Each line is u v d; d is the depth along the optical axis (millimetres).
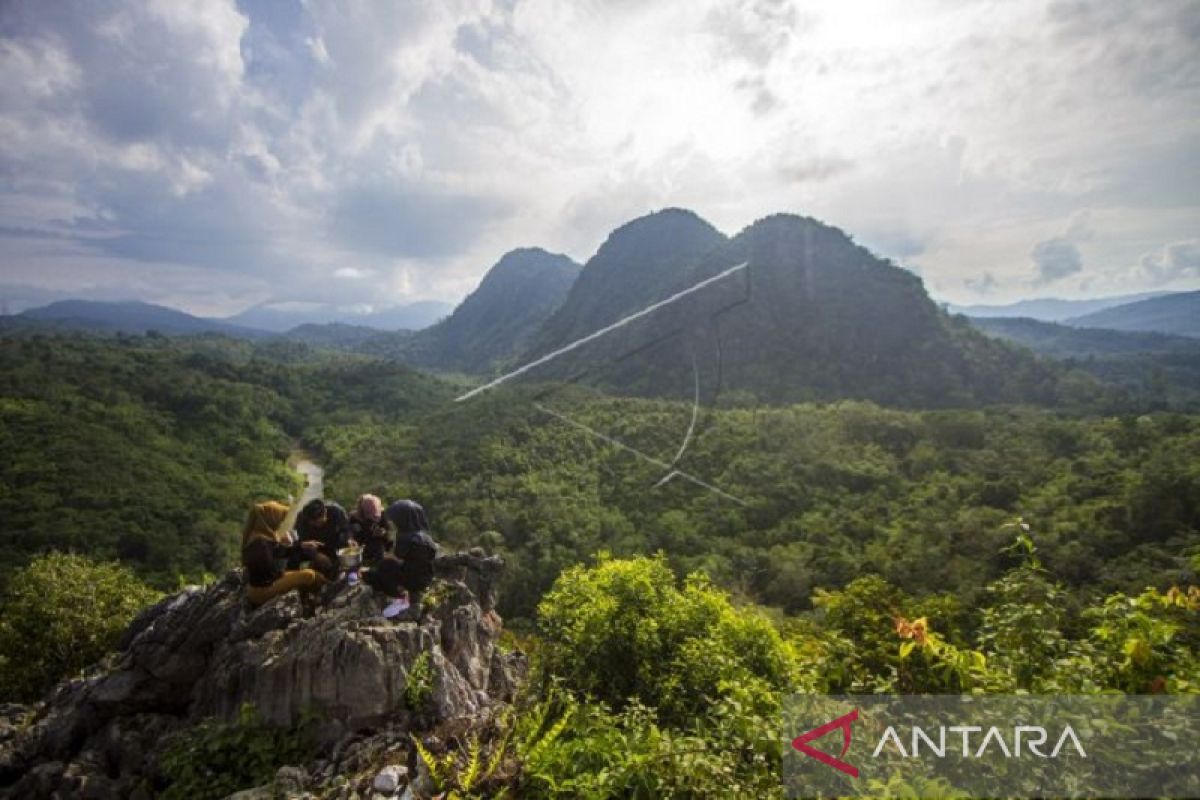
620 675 5098
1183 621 3969
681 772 3486
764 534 34531
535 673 5219
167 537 48156
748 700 4211
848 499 38688
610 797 3502
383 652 4562
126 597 8625
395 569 5168
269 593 5281
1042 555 28953
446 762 3820
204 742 4281
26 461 55188
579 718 4145
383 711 4414
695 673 4793
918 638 4133
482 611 6109
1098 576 27531
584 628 5328
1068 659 3900
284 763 4184
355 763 4039
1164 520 30891
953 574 29672
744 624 5281
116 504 51531
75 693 5512
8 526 46375
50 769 4516
